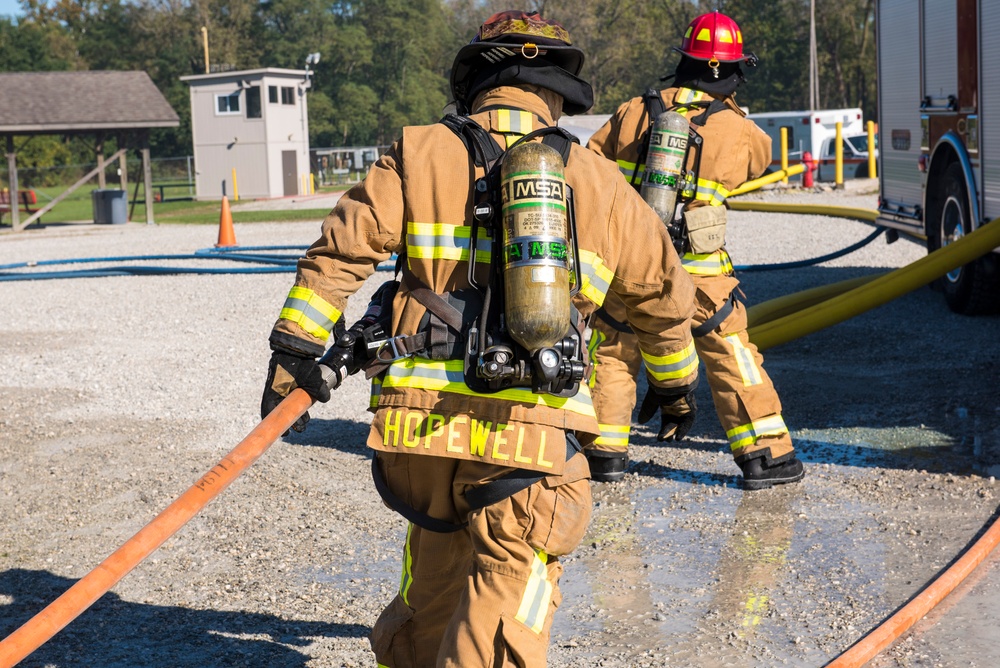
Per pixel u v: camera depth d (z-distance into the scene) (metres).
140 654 3.50
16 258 19.56
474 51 2.54
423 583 2.55
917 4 9.80
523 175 2.26
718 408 5.05
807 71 74.44
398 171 2.40
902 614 3.48
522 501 2.33
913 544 4.21
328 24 76.56
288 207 33.12
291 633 3.65
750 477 4.99
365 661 3.42
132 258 17.31
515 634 2.24
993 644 3.34
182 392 7.57
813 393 6.82
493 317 2.33
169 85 77.06
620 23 75.38
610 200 2.44
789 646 3.40
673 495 5.01
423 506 2.46
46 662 3.46
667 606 3.76
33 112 28.94
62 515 5.01
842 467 5.28
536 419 2.33
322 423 6.56
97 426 6.65
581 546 4.41
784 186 28.08
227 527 4.73
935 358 7.68
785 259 14.52
